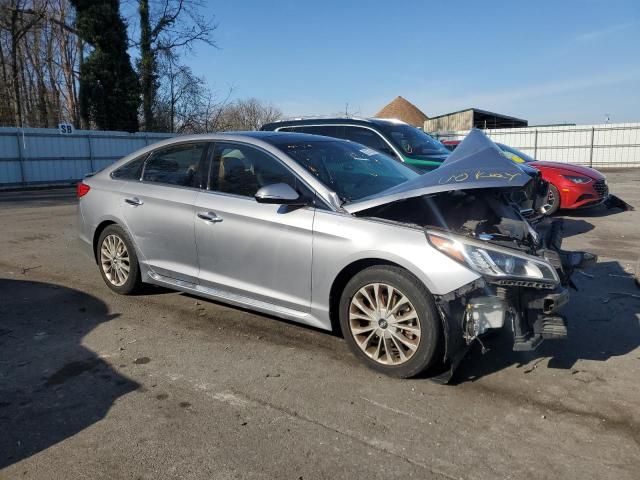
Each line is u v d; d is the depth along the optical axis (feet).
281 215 13.51
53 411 10.84
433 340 11.49
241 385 11.90
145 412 10.78
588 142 98.22
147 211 16.55
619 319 15.90
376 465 9.12
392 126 28.12
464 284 11.14
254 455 9.37
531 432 10.09
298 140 15.33
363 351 12.57
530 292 11.58
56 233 30.04
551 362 13.01
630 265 22.09
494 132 105.50
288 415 10.66
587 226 31.24
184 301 17.56
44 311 16.74
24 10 98.94
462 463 9.18
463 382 12.01
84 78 92.58
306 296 13.32
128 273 17.61
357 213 12.59
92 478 8.79
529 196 18.13
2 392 11.61
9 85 103.55
